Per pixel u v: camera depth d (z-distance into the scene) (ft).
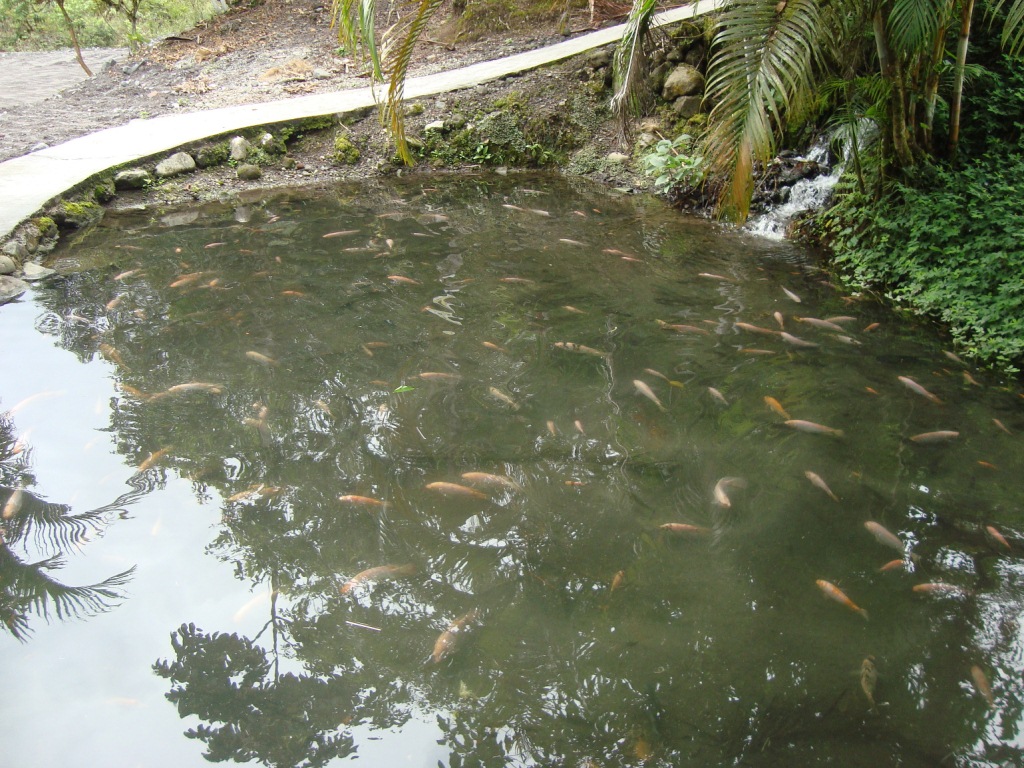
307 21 39.58
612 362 14.01
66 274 18.06
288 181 25.81
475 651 8.17
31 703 7.53
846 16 14.24
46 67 40.14
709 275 17.97
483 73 29.19
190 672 7.91
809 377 13.55
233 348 14.48
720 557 9.48
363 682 7.82
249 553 9.52
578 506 10.36
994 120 18.30
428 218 22.21
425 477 10.91
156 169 24.45
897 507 10.30
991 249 15.66
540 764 6.94
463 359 14.10
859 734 7.23
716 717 7.42
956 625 8.47
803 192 21.11
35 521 9.97
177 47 37.55
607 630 8.45
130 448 11.53
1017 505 10.32
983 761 6.98
